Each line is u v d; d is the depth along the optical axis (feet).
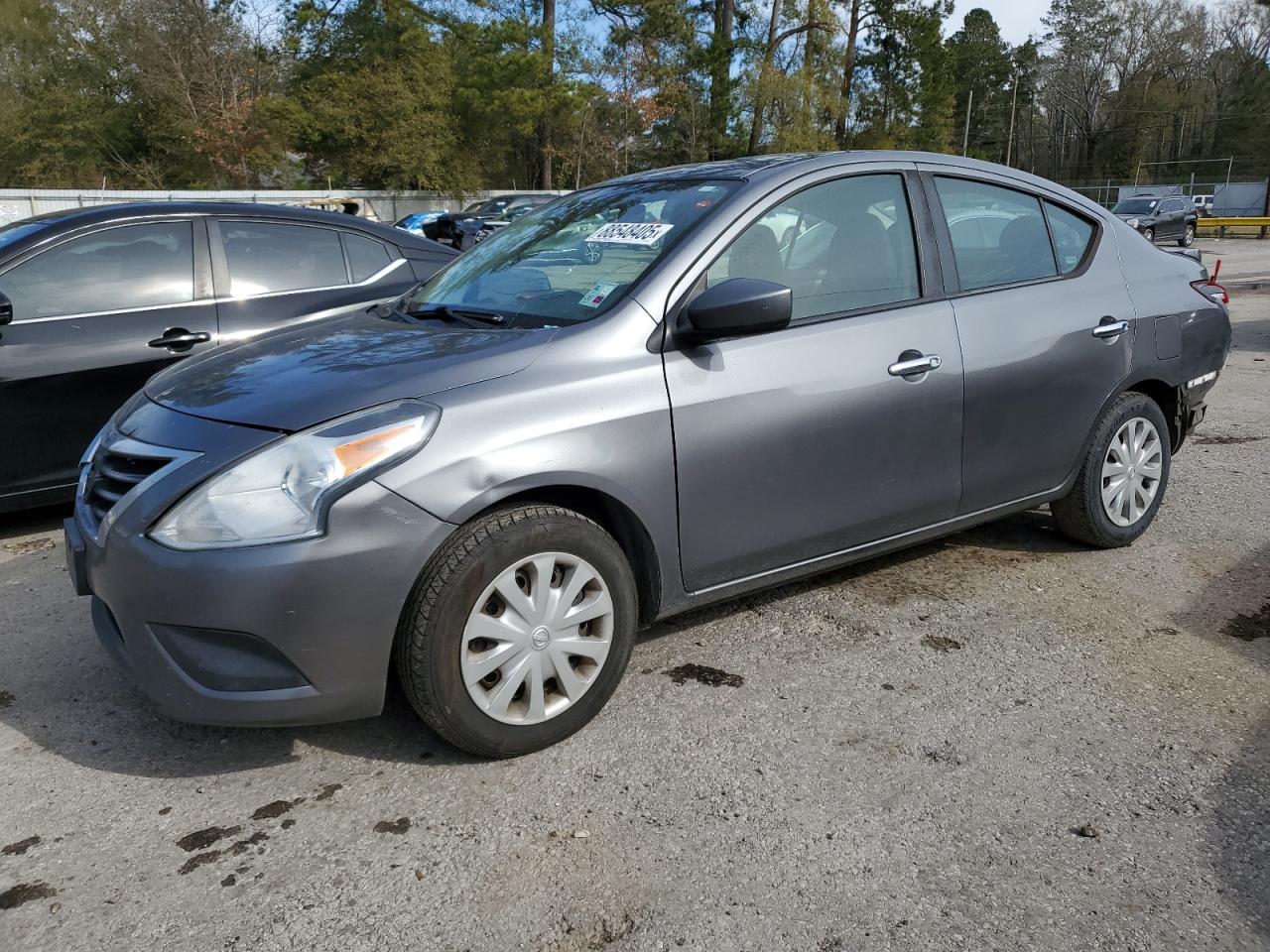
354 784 8.48
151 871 7.39
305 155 119.55
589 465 8.59
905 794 8.22
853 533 10.77
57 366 14.55
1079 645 10.97
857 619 11.68
